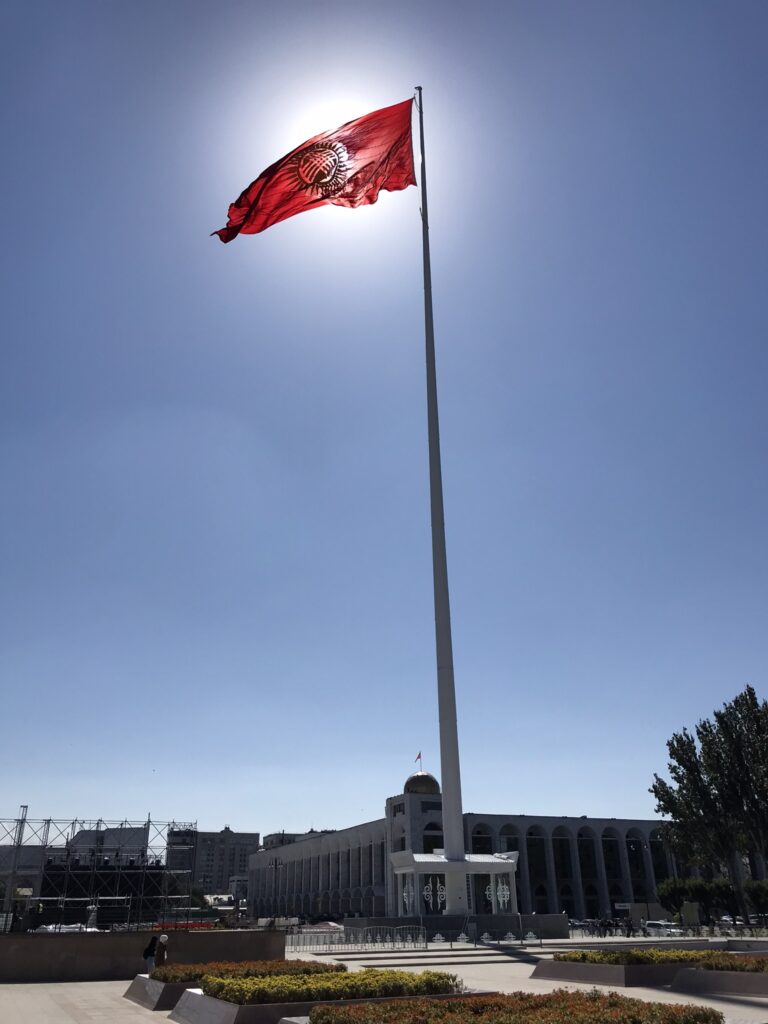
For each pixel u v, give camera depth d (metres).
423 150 52.91
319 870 134.25
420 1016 13.55
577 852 116.81
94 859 50.56
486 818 111.12
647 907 93.44
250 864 167.25
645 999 20.83
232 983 17.91
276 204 37.94
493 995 17.62
